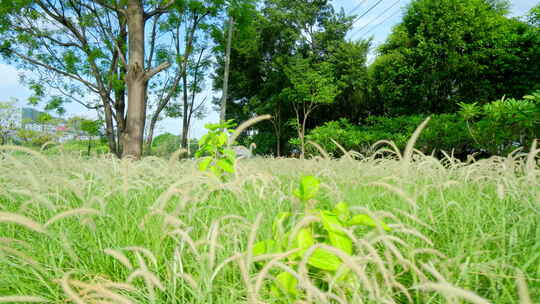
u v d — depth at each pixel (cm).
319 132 1166
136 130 1017
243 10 1338
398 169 167
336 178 203
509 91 1060
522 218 130
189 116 1753
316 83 1611
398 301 98
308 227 102
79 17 1222
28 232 146
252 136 2338
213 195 182
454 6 1140
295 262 88
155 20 1323
